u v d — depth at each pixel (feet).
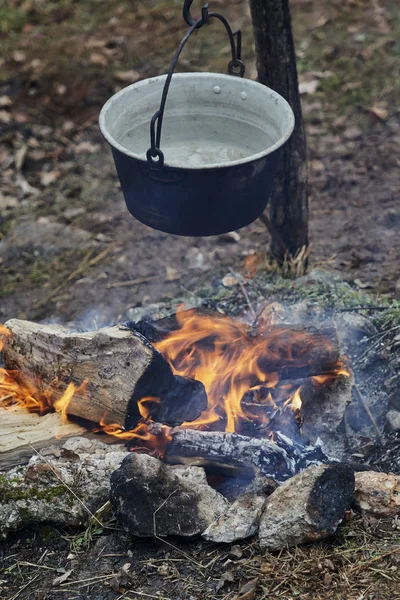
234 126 9.63
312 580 7.81
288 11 11.11
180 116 9.68
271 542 8.07
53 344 9.66
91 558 8.46
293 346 9.88
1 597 8.18
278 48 11.26
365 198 16.51
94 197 17.67
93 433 9.61
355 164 17.54
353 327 11.59
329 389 10.28
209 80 9.45
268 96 9.14
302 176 12.48
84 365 9.40
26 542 8.81
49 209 17.31
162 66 21.63
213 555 8.27
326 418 10.14
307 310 11.97
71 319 14.34
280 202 12.73
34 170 18.56
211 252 15.66
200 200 8.37
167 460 9.16
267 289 13.07
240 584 7.84
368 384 11.02
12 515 8.73
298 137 12.09
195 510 8.42
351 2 23.16
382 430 10.28
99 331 9.39
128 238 16.40
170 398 9.23
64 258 16.01
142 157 8.15
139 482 8.36
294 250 13.28
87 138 19.47
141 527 8.29
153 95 9.38
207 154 9.52
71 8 24.36
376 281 13.87
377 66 20.58
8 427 9.73
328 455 9.63
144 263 15.64
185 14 8.47
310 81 20.36
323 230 15.72
